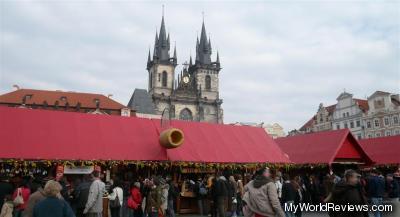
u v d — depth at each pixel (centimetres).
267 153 2467
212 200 1730
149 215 1445
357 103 8031
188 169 2286
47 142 1855
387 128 7300
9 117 1903
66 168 1822
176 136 2047
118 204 1449
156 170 2223
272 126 10875
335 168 3067
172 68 11238
